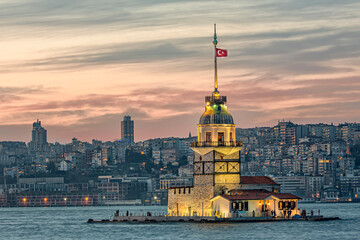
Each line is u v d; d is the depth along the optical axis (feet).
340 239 643.86
